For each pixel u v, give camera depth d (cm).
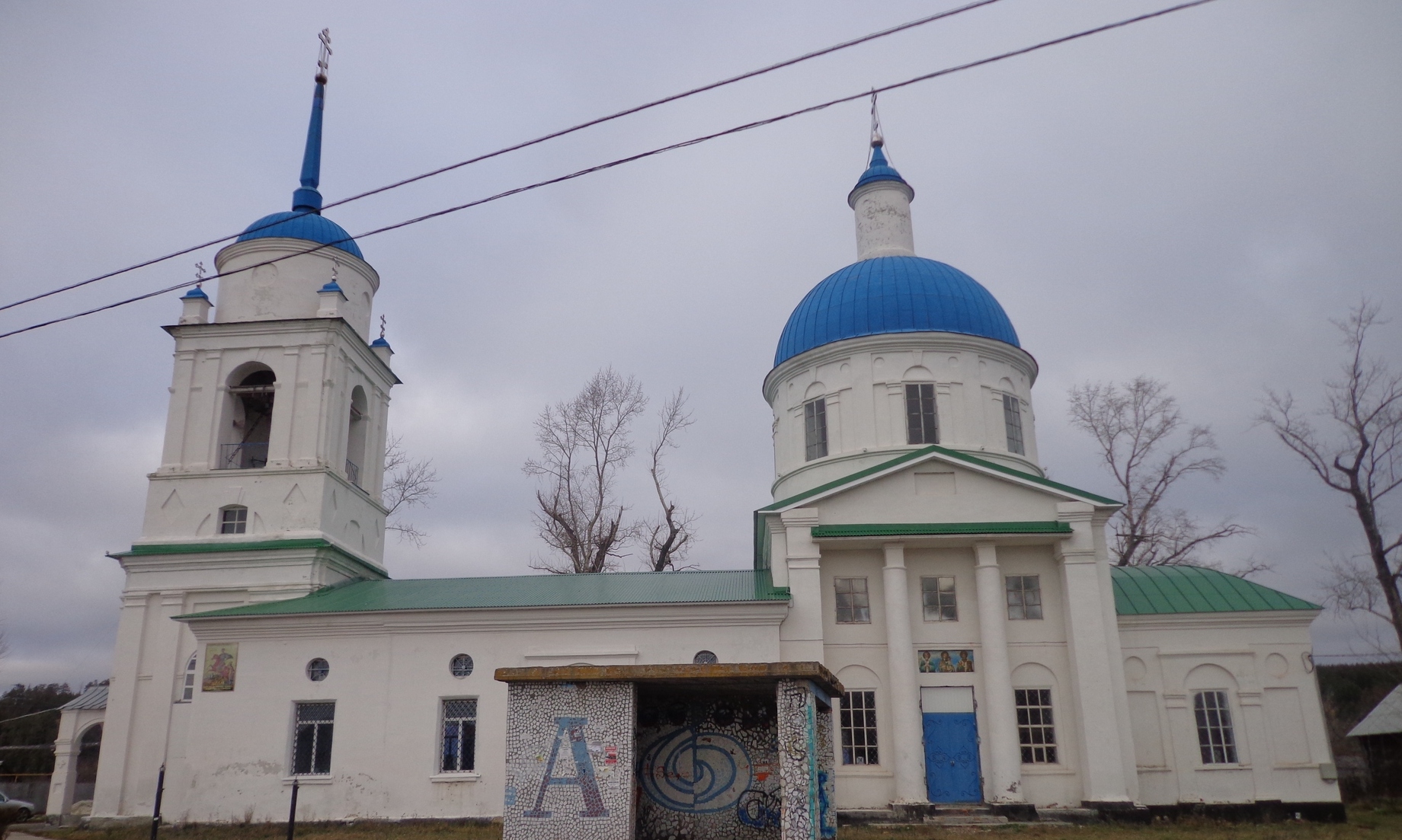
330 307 3366
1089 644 2847
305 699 2834
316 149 3756
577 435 4941
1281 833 2528
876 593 2997
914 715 2808
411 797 2727
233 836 2627
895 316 3519
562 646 2845
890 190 3994
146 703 3020
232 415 3356
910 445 3375
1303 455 3934
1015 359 3594
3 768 5497
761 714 2169
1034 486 2989
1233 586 3167
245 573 3114
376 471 3688
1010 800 2738
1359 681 6084
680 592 2977
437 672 2833
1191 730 2964
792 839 1773
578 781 1870
